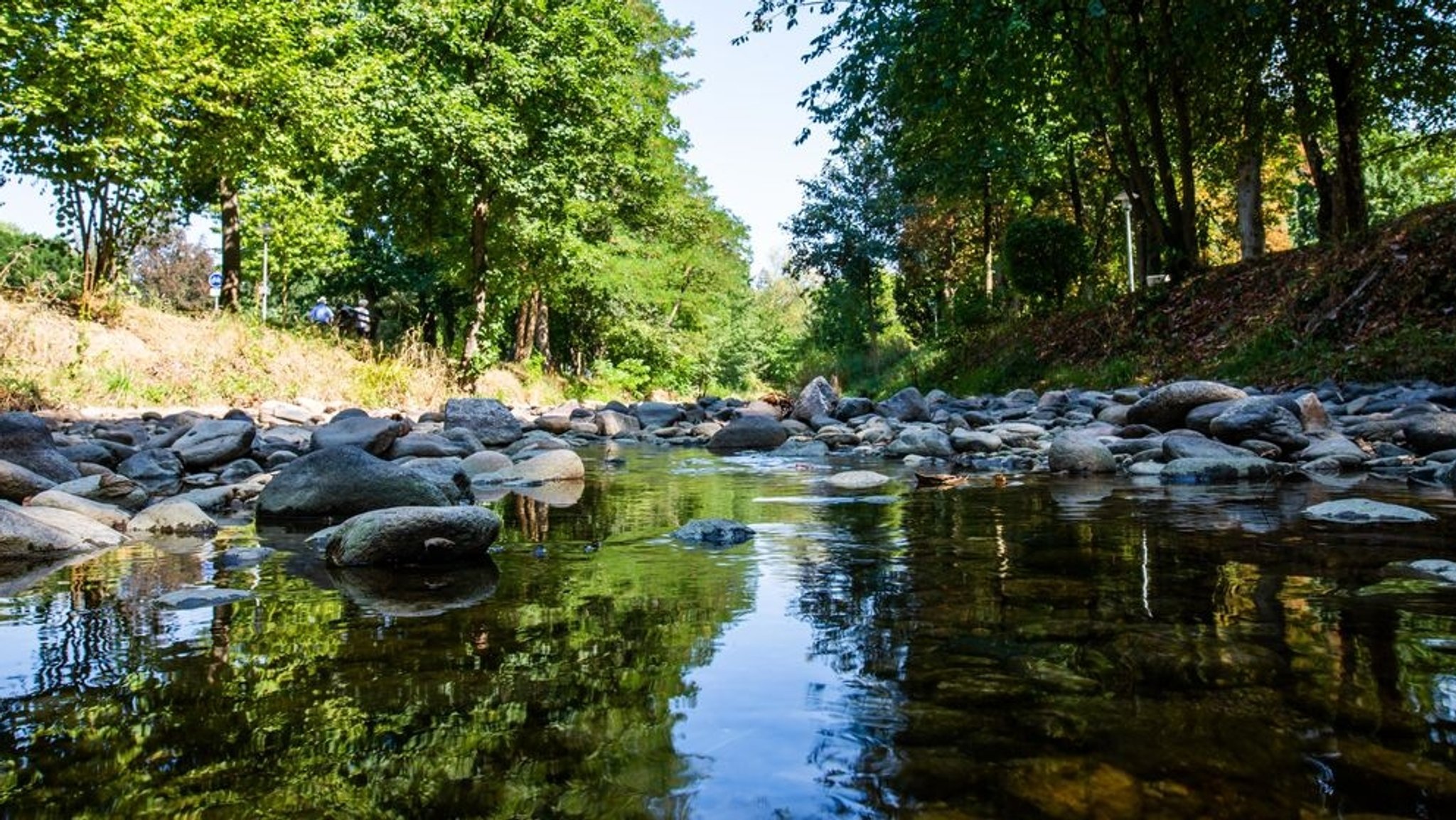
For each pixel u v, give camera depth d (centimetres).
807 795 106
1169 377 1238
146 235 1462
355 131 1581
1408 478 444
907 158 1841
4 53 1140
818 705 139
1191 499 391
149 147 1291
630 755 120
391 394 1523
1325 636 170
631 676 158
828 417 1126
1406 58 1365
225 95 1392
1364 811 99
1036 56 1406
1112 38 1377
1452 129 1609
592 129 1903
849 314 3247
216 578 267
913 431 742
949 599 213
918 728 128
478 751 123
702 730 129
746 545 308
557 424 1178
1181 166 1459
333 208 1877
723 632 188
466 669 164
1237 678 147
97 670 168
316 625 203
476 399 1073
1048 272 1789
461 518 296
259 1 1386
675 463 724
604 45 1897
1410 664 152
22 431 524
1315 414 610
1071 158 2103
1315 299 1120
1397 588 209
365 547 286
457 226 1928
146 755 124
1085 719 129
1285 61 1438
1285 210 2675
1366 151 2075
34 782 115
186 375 1259
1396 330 966
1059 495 427
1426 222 1072
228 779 116
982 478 524
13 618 213
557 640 185
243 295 2595
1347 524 309
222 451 648
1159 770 111
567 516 404
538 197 1788
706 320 3650
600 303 2861
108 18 1159
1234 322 1257
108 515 378
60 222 1305
